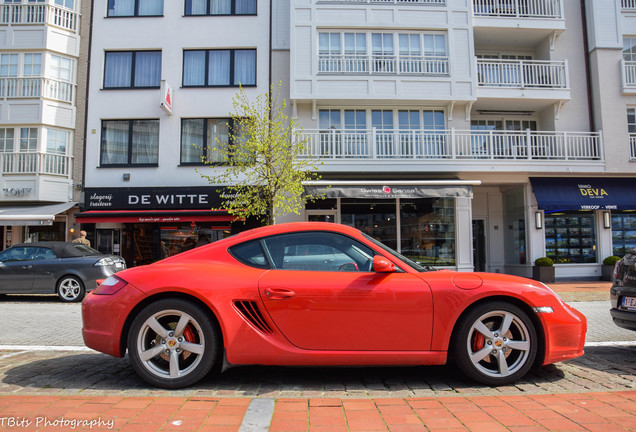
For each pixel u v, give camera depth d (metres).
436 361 3.27
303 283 3.31
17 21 14.91
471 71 14.45
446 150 14.22
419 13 14.63
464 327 3.32
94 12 15.49
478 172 13.96
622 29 15.47
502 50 16.28
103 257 10.43
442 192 12.53
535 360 3.51
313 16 14.45
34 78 14.62
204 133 14.98
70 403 2.91
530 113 15.94
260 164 11.97
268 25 15.34
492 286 3.38
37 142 14.48
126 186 14.70
